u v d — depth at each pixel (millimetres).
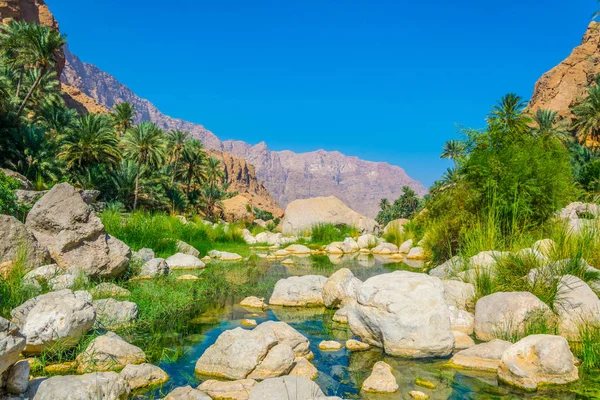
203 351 5777
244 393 4391
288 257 18484
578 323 5910
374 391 4555
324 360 5578
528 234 10117
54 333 5074
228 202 79312
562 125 58969
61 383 3939
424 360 5562
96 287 8469
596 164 21312
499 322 6105
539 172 11547
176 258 13906
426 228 17172
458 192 13406
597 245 7898
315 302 9031
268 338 5148
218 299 9234
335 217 31297
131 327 6699
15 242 8570
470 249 10188
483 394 4457
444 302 6016
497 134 13203
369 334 6230
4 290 6508
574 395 4414
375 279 6551
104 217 15516
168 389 4555
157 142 54750
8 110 42844
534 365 4770
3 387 3885
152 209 57312
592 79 94875
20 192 17188
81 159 48875
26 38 41875
